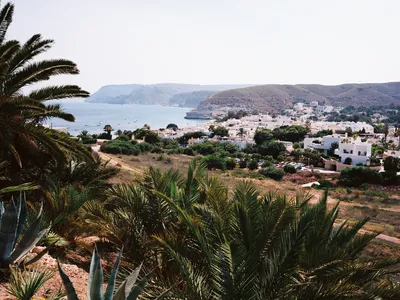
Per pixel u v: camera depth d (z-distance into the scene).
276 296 4.03
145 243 5.72
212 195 5.59
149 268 5.30
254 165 60.28
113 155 50.44
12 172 10.77
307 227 4.50
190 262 4.61
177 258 4.30
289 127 108.69
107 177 12.41
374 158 69.44
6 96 10.27
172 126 180.38
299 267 4.45
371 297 4.23
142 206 6.33
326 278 4.45
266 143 84.56
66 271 5.30
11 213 4.58
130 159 47.72
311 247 5.00
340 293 4.14
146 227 6.14
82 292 4.62
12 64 11.20
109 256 6.77
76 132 167.50
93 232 7.53
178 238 5.73
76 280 5.05
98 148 58.03
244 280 3.90
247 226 4.82
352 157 68.31
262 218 5.27
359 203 31.98
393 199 35.78
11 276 3.98
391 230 20.31
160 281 4.63
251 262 4.14
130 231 6.08
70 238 7.02
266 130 106.25
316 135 108.25
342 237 5.57
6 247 4.59
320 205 5.41
